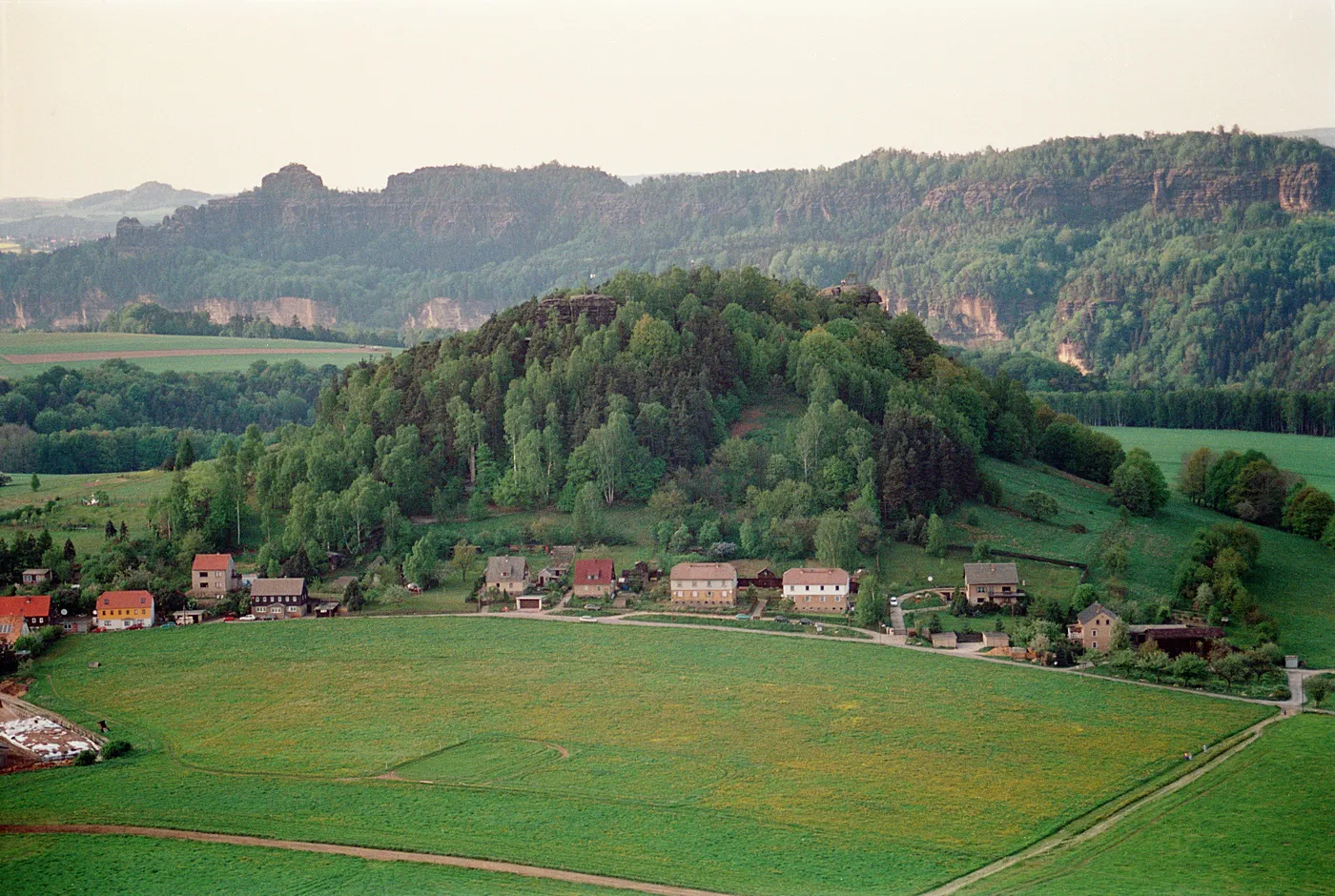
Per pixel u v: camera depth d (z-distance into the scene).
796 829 152.75
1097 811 157.88
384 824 154.50
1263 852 145.62
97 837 151.62
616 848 148.00
